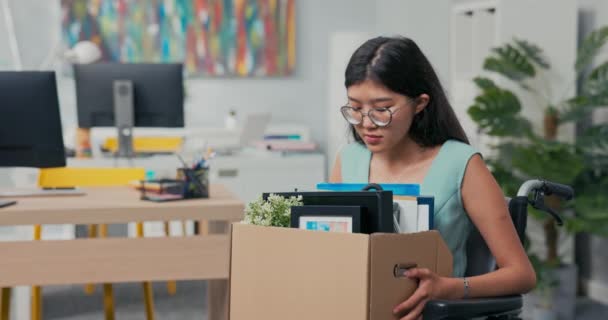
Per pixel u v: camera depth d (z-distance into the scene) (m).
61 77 6.75
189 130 6.42
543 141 4.24
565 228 4.21
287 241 1.45
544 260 4.48
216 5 7.16
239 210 2.69
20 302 3.59
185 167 2.82
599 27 4.69
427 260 1.46
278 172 4.81
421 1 6.34
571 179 4.15
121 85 4.38
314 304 1.41
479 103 4.32
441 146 1.80
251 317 1.51
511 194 4.15
